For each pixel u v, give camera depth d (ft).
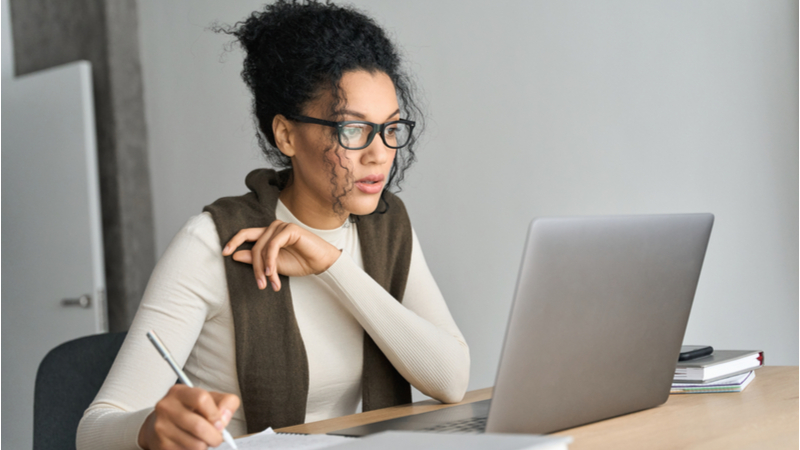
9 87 11.42
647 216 2.56
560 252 2.25
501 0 8.37
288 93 3.61
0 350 11.39
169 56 11.07
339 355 3.94
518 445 1.62
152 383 3.20
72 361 4.15
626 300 2.55
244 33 3.97
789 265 6.67
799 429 2.45
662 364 2.85
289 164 4.01
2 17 12.03
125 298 10.93
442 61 8.78
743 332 6.94
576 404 2.50
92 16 11.12
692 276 2.82
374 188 3.63
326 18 3.65
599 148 7.76
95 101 11.18
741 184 6.93
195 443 2.32
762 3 6.77
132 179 11.12
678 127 7.29
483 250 8.50
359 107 3.51
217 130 10.60
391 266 4.25
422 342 3.66
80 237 10.57
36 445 3.91
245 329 3.64
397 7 9.08
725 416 2.72
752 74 6.84
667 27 7.33
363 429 2.77
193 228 3.68
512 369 2.23
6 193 11.42
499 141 8.40
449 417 2.95
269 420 3.73
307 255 3.62
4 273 11.41
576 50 7.89
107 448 2.72
